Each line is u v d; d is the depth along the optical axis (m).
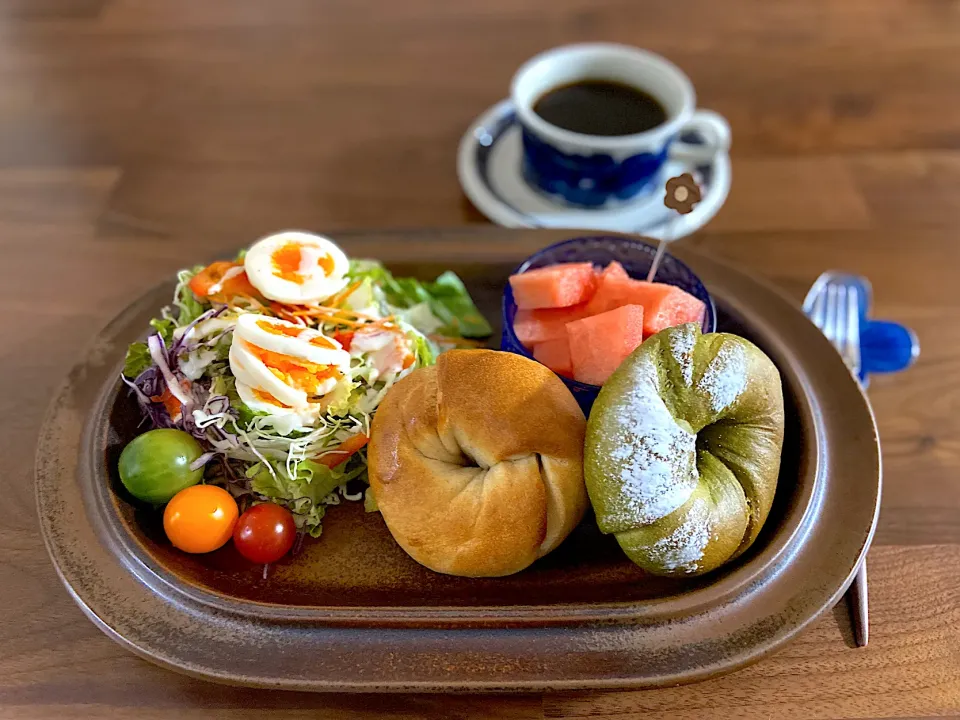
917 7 0.62
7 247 0.46
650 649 0.28
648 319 0.35
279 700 0.29
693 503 0.29
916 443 0.36
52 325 0.41
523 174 0.49
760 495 0.30
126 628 0.29
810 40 0.59
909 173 0.49
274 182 0.50
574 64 0.48
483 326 0.41
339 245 0.43
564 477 0.32
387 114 0.54
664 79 0.46
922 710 0.29
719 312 0.39
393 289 0.41
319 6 0.63
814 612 0.29
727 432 0.31
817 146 0.51
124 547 0.31
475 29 0.61
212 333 0.37
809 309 0.41
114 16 0.62
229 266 0.38
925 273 0.44
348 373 0.36
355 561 0.33
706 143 0.50
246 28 0.61
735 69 0.57
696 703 0.29
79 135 0.52
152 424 0.37
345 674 0.28
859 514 0.32
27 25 0.61
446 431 0.33
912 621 0.31
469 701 0.29
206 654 0.28
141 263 0.45
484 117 0.52
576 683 0.27
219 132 0.53
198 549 0.33
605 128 0.45
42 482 0.33
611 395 0.30
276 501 0.36
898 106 0.54
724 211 0.47
